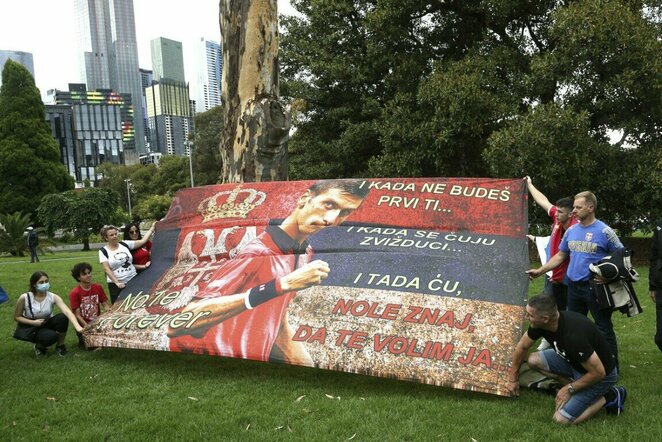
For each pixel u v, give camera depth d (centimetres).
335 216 641
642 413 415
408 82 1562
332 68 1734
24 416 444
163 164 7206
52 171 3906
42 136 3941
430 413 426
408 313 503
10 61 3953
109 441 396
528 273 508
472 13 1545
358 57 1789
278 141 843
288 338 519
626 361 554
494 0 1370
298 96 1909
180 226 727
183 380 527
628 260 451
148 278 674
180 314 591
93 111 15875
